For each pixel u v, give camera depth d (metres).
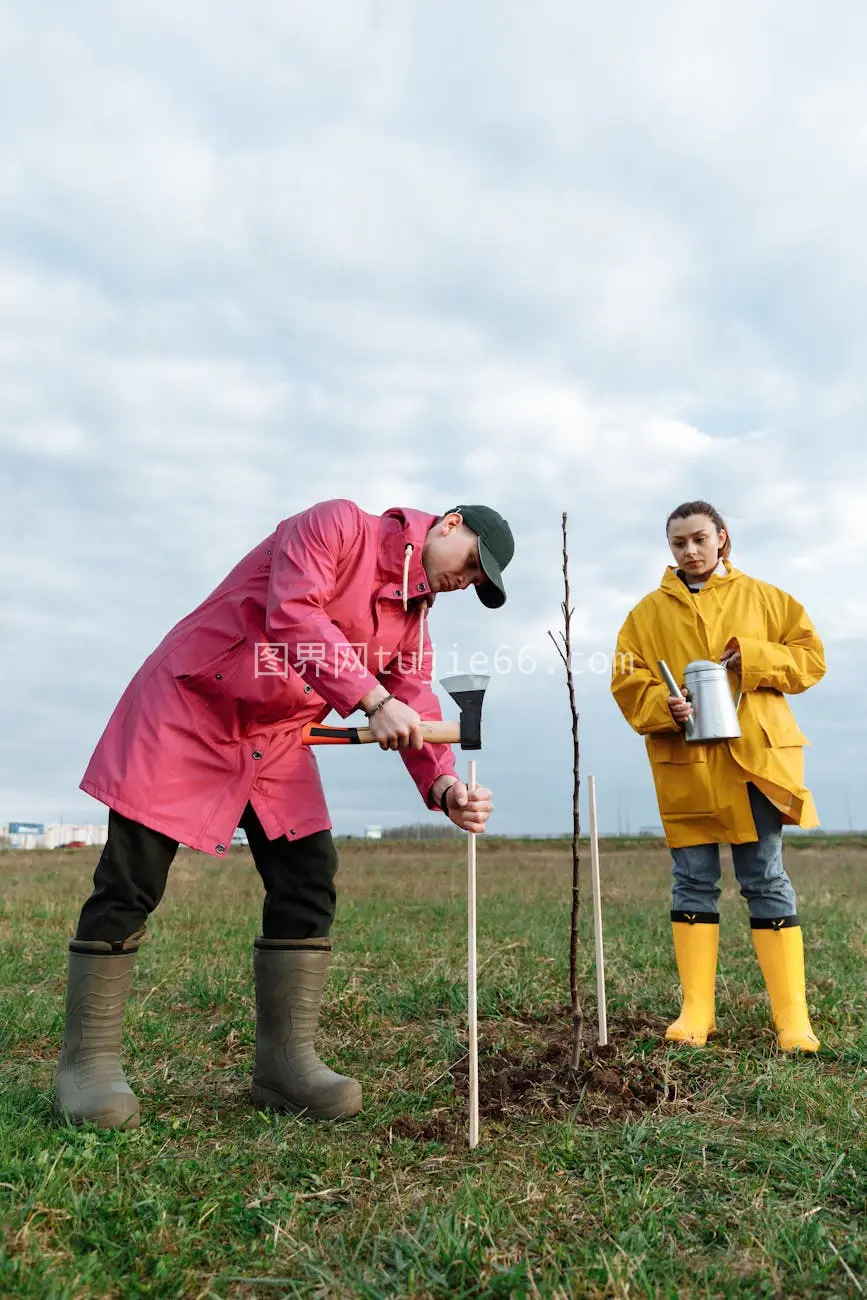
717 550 4.16
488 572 2.88
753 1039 3.71
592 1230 2.06
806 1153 2.48
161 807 2.77
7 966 5.04
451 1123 2.74
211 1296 1.80
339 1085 2.84
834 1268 1.92
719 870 3.95
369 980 4.80
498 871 14.20
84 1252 1.93
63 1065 2.76
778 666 3.84
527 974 4.82
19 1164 2.23
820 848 21.09
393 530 2.97
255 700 2.84
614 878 12.30
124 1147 2.45
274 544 2.96
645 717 3.98
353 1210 2.16
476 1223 2.02
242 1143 2.58
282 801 2.98
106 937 2.78
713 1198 2.23
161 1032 3.74
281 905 2.98
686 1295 1.79
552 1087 3.06
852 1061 3.37
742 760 3.79
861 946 5.61
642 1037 3.66
